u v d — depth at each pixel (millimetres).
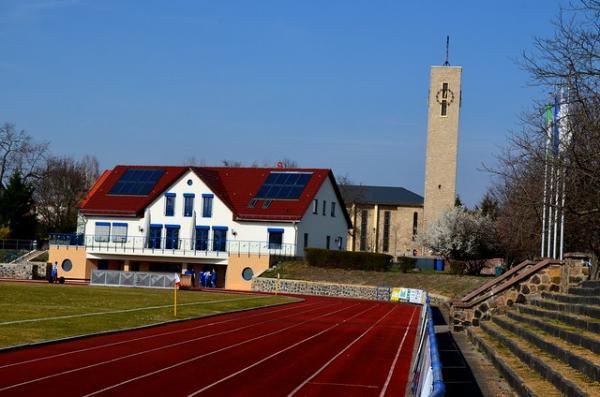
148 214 80062
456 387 18953
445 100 105438
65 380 18547
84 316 35156
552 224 33406
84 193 120250
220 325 36031
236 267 76938
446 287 63656
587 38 22828
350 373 22031
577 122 23734
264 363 23281
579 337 17875
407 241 133750
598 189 24109
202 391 17797
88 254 80375
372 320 43188
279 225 78750
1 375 18984
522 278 33562
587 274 31938
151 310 40938
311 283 70562
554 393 15109
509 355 21969
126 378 19188
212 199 80500
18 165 102562
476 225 85000
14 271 80625
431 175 105062
